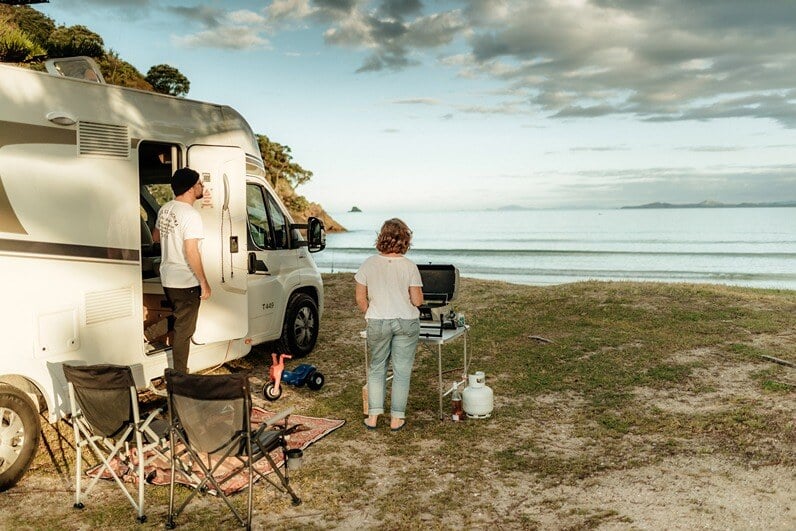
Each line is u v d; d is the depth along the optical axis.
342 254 53.72
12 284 4.36
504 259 47.22
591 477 4.49
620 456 4.86
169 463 4.39
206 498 4.22
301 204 93.62
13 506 4.12
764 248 56.03
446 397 6.48
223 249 6.16
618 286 12.80
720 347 8.02
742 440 5.07
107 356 5.05
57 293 4.64
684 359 7.52
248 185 6.93
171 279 5.39
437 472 4.63
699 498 4.08
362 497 4.23
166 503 4.16
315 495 4.26
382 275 5.34
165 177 6.97
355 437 5.36
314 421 5.69
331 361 7.91
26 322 4.44
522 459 4.85
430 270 6.02
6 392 4.32
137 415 3.87
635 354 7.77
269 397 6.29
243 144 6.70
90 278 4.89
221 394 3.62
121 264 5.14
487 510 4.02
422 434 5.42
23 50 7.49
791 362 7.15
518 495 4.23
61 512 4.03
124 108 5.18
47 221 4.57
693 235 79.69
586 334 8.89
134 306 5.28
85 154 4.85
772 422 5.43
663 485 4.30
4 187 4.31
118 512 4.02
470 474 4.59
